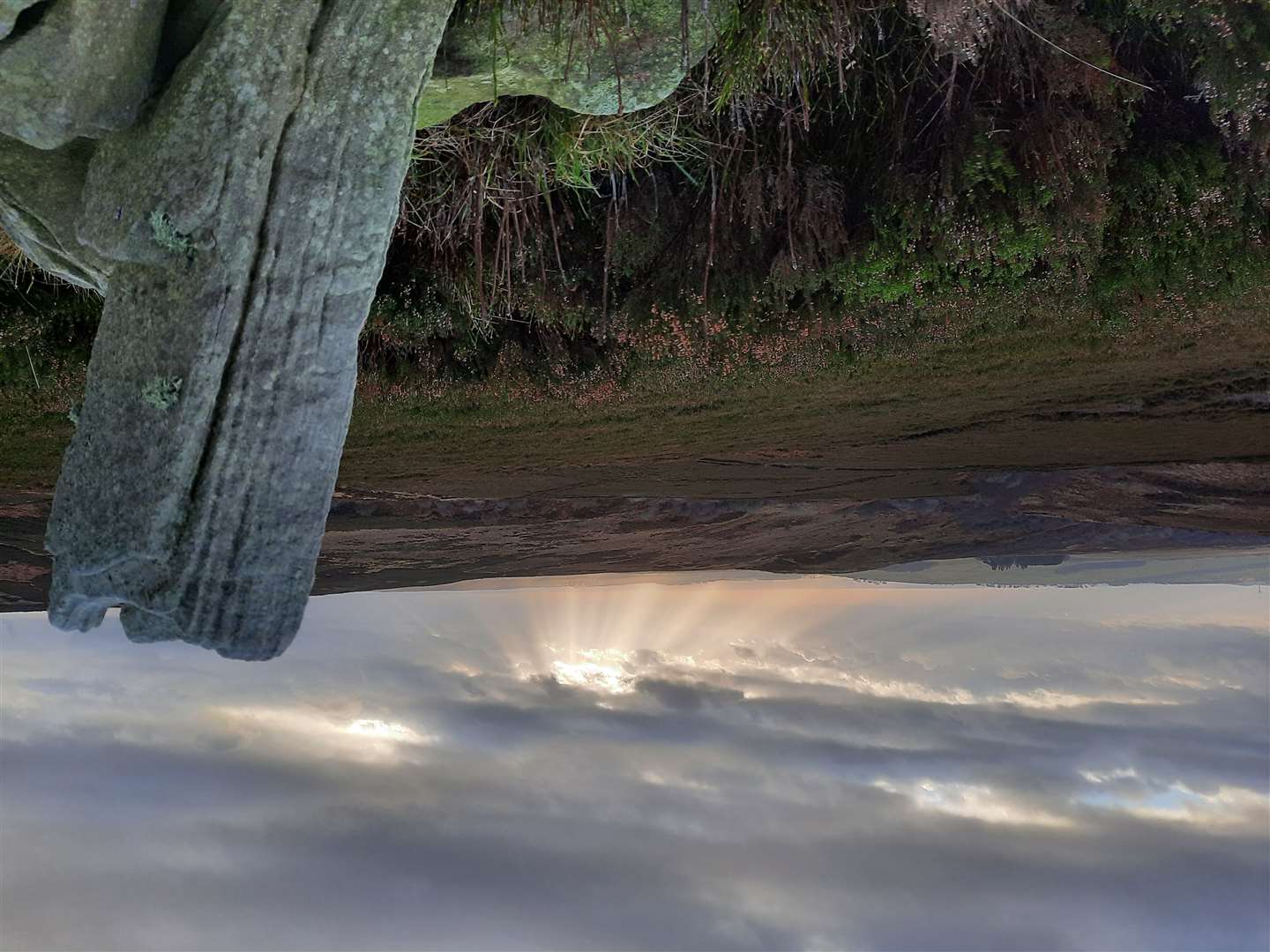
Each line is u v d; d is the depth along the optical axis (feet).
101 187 7.04
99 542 7.36
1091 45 10.36
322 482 7.53
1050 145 10.80
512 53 8.35
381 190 7.11
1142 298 11.74
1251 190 10.87
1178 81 10.81
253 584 7.52
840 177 11.72
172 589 7.39
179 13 6.78
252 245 6.91
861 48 10.77
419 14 6.82
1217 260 11.26
